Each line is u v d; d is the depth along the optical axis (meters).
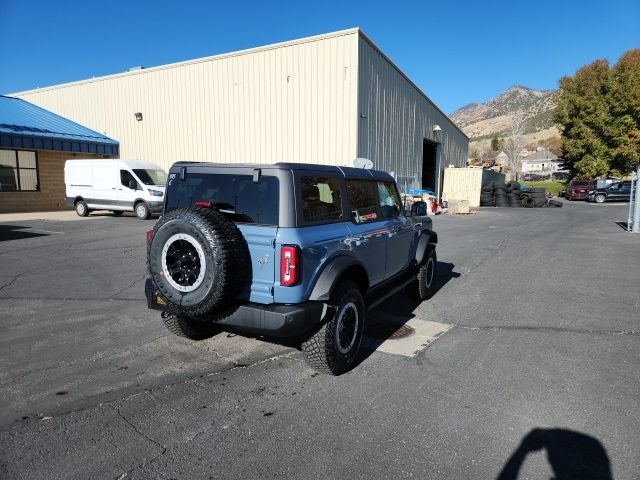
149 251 3.88
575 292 7.35
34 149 20.19
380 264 5.23
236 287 3.74
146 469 2.80
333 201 4.44
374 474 2.77
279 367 4.34
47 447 3.01
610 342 5.08
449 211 23.94
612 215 23.03
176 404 3.61
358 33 17.25
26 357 4.48
